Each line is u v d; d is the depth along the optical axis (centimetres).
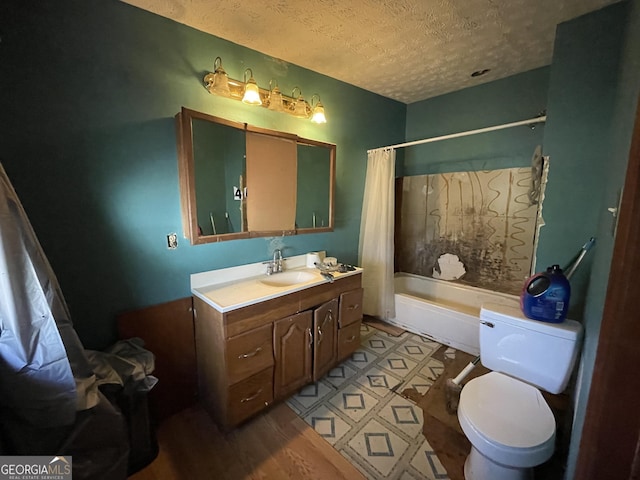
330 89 235
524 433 110
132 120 143
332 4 143
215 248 181
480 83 252
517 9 148
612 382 40
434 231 298
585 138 157
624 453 40
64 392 92
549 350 140
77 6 124
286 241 222
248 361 154
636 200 36
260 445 147
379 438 151
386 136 293
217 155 171
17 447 89
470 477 126
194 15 148
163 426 161
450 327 242
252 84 167
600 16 148
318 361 193
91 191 135
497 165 253
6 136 114
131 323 150
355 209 279
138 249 151
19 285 86
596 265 126
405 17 155
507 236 251
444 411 167
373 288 283
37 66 118
